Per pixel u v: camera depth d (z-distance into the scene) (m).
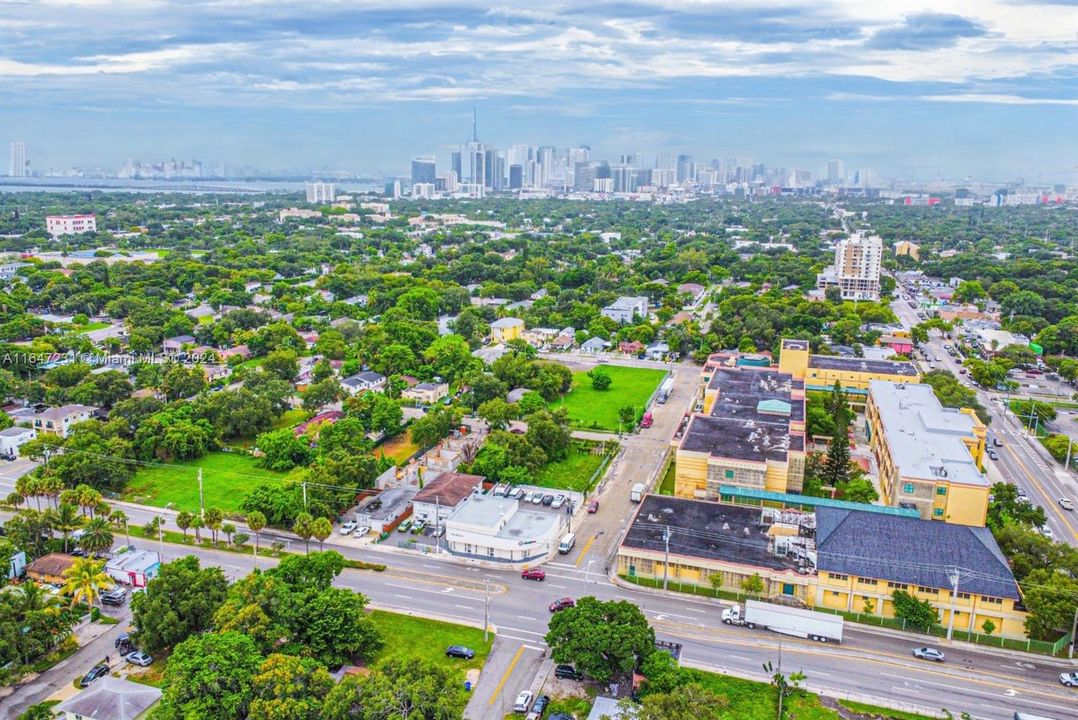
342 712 118.62
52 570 172.25
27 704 134.88
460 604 169.25
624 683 140.50
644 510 195.88
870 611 165.88
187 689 121.12
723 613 163.62
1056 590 156.12
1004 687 143.75
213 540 195.50
